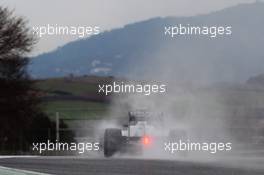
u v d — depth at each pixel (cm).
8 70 13950
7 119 13538
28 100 13925
